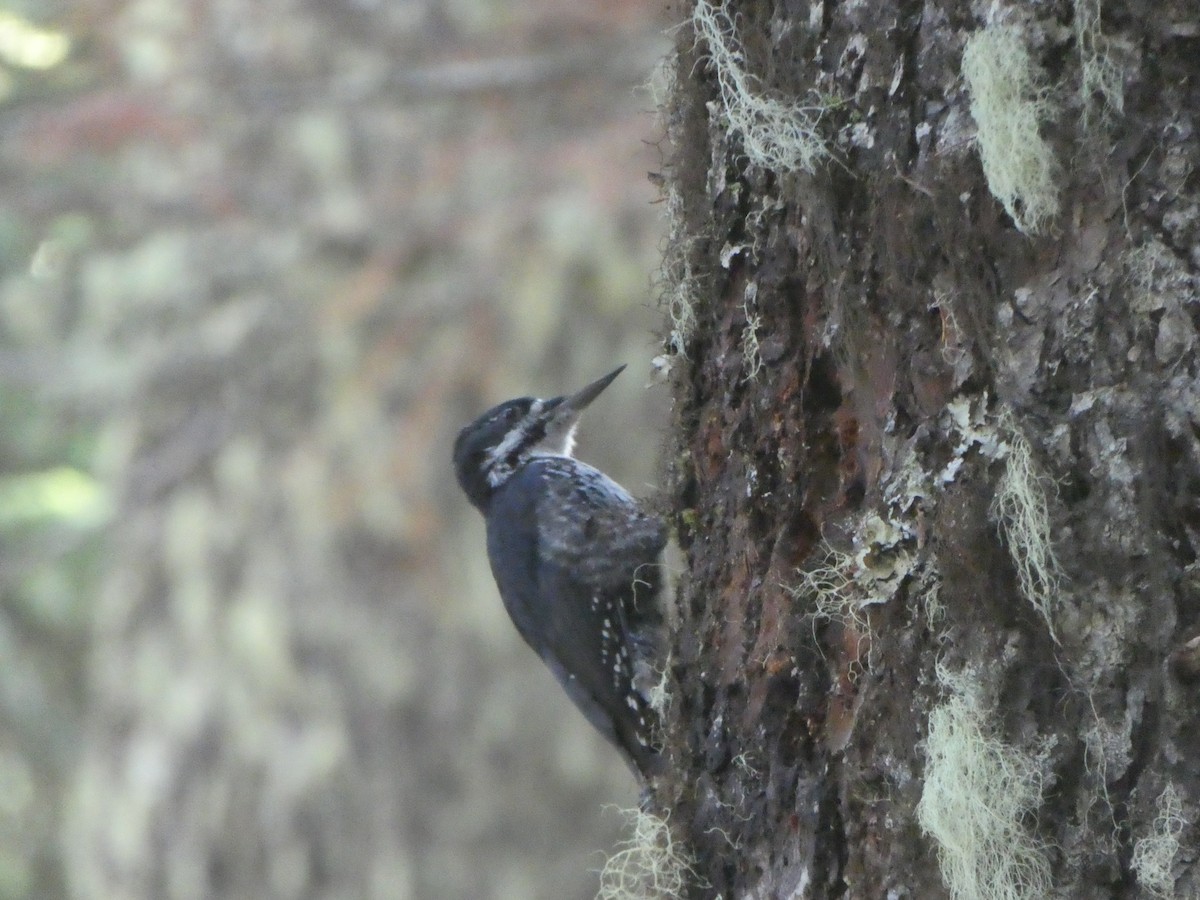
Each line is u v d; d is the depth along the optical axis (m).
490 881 20.08
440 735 20.30
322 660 20.27
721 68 6.06
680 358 6.64
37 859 27.11
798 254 5.89
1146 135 4.78
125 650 20.80
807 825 5.59
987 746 4.88
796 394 5.88
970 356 5.11
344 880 20.22
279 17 18.73
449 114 18.86
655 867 6.32
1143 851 4.64
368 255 19.38
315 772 20.22
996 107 4.95
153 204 19.84
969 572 4.99
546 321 18.20
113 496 21.16
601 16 17.44
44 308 22.92
